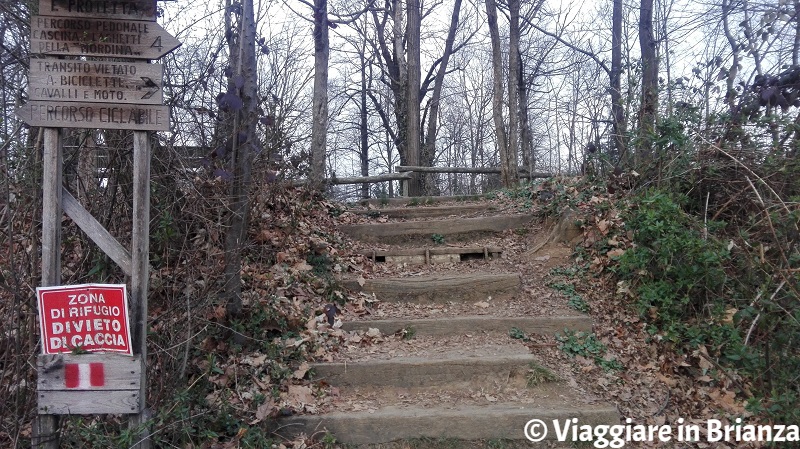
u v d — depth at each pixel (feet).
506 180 34.06
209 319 13.33
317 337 14.80
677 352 14.57
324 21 27.09
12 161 11.39
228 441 11.37
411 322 15.76
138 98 9.81
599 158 21.76
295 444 11.55
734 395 13.19
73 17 9.75
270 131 15.81
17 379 10.46
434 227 22.11
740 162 15.99
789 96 17.66
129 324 9.82
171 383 11.34
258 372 13.15
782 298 13.09
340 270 18.83
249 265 16.60
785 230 14.25
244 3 14.33
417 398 13.23
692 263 15.14
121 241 12.45
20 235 11.37
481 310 16.93
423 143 65.98
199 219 13.19
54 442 9.94
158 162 12.89
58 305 9.70
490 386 13.58
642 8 31.91
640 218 16.56
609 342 15.21
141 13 9.86
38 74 9.66
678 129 18.42
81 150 12.32
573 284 17.84
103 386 9.82
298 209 20.52
